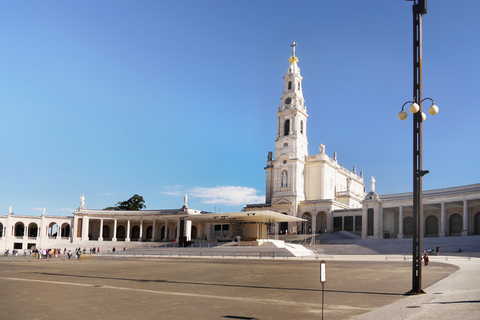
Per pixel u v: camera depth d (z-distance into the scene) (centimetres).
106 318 1833
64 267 4819
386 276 3416
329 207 10781
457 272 3475
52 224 12681
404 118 2550
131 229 13100
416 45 2541
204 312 1953
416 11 2530
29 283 3134
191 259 6319
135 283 3114
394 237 9775
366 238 9731
